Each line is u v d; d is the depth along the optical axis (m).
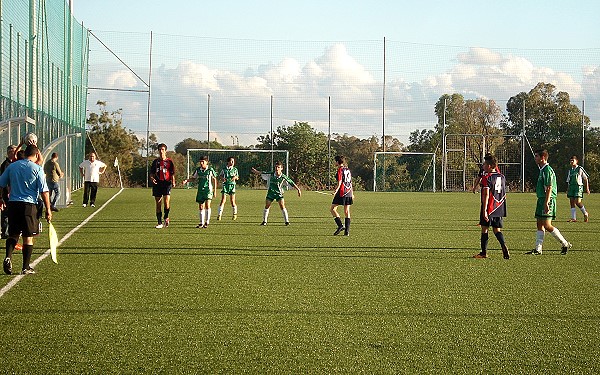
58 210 22.28
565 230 17.67
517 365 5.63
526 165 47.47
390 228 17.48
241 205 26.55
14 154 12.95
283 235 15.37
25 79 23.02
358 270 10.38
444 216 21.97
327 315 7.29
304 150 47.22
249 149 47.91
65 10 31.50
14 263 10.70
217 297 8.16
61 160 23.83
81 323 6.82
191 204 26.52
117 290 8.54
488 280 9.61
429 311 7.54
